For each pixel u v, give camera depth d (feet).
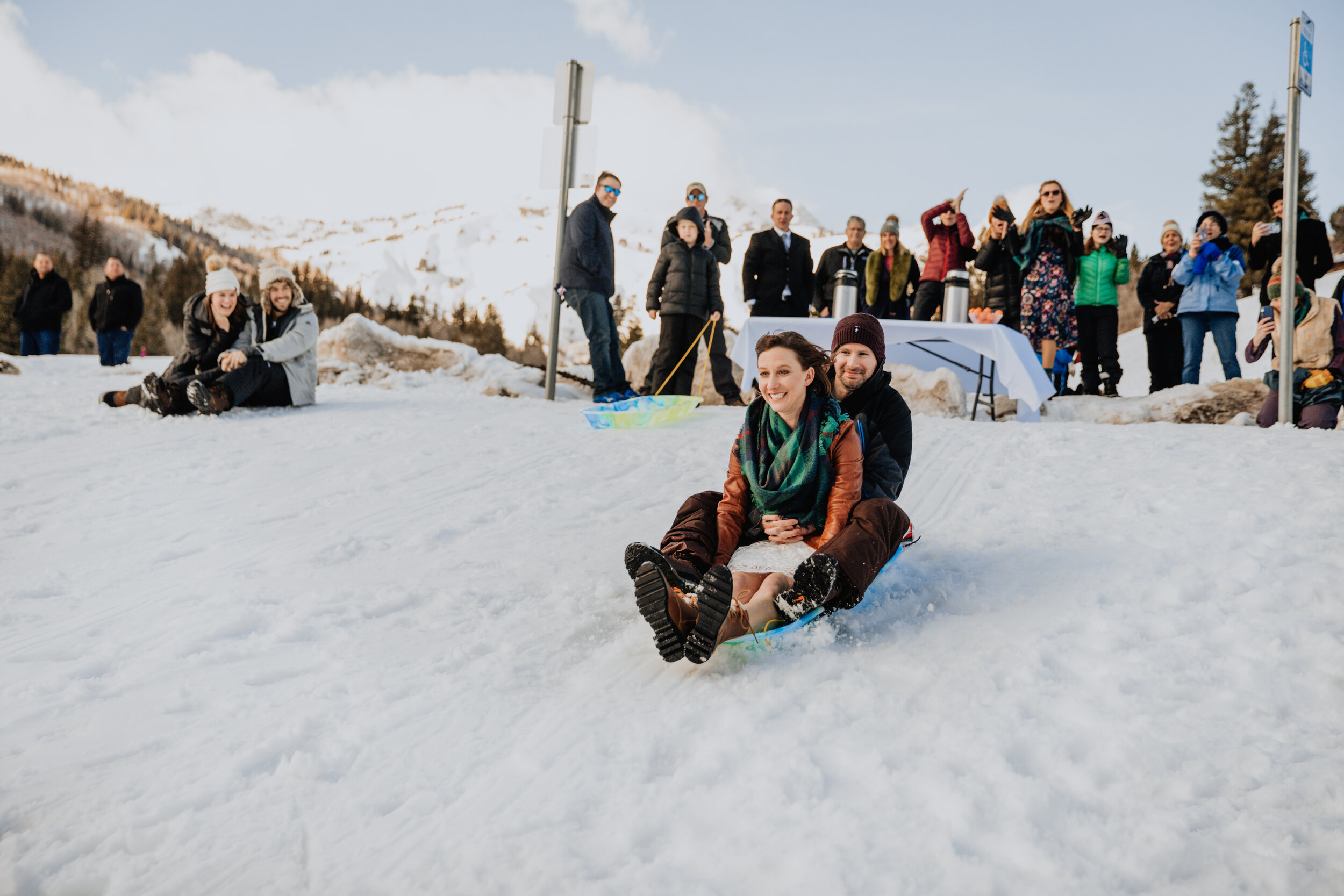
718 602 6.69
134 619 8.91
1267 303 21.61
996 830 5.06
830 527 8.29
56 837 5.36
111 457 16.25
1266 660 6.93
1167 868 4.70
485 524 12.34
